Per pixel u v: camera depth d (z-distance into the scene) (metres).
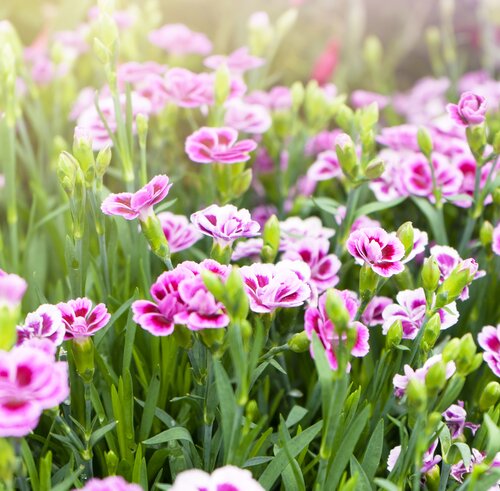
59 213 1.50
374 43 2.09
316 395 1.35
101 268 1.38
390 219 1.59
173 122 1.55
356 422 1.25
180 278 1.24
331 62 2.11
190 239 1.40
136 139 1.65
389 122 1.98
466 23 2.78
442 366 1.21
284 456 1.25
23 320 1.42
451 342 1.24
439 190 1.43
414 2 2.87
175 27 1.70
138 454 1.27
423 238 1.35
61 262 1.52
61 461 1.34
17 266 1.47
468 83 2.10
